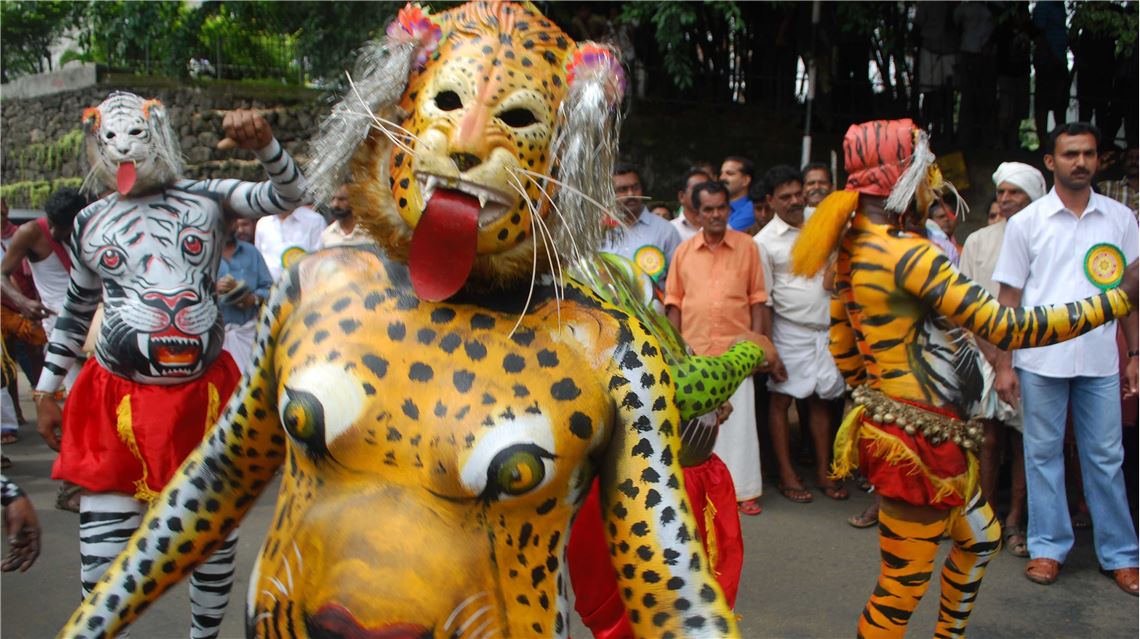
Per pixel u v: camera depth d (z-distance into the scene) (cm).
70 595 386
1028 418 404
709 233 498
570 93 148
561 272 152
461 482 139
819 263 293
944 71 996
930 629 363
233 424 164
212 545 170
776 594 395
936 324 283
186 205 296
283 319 157
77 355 310
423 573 138
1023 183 466
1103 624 367
